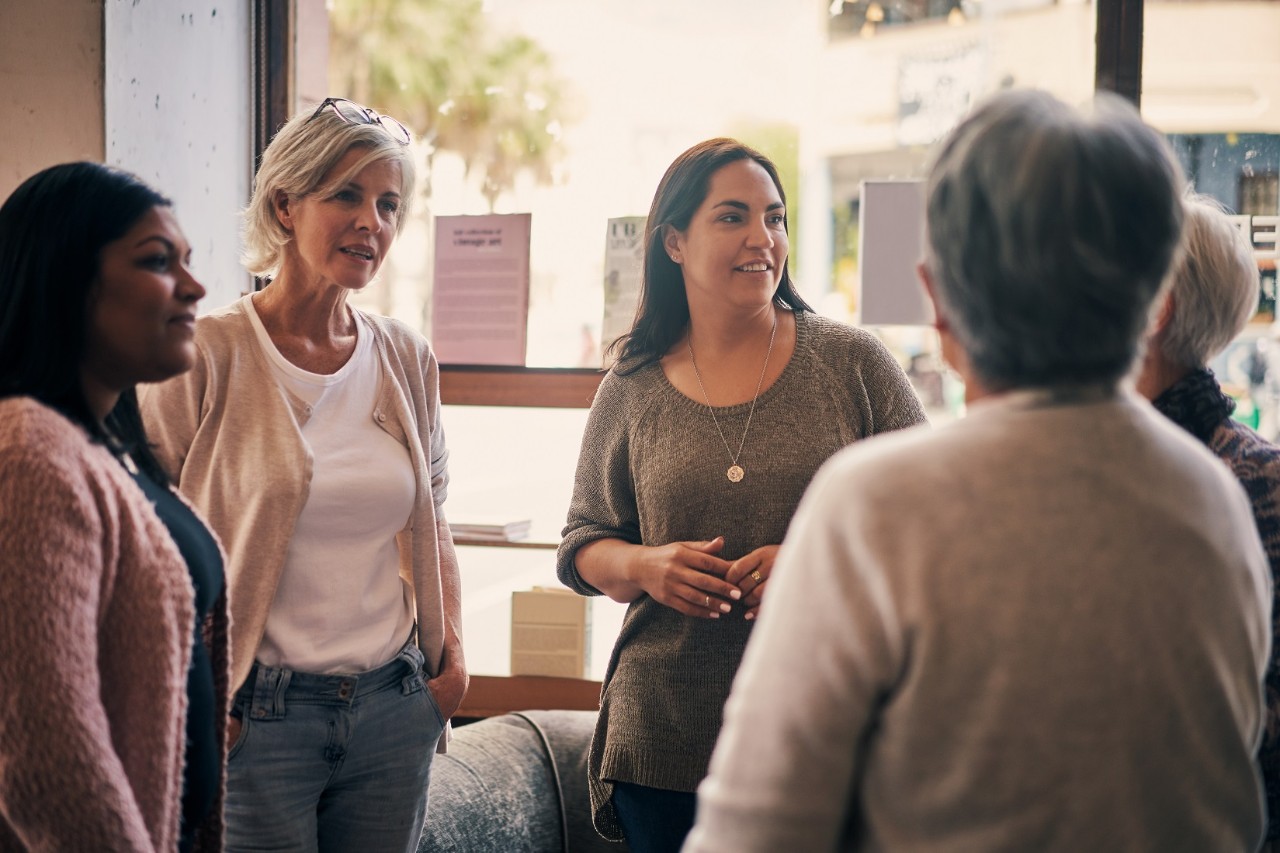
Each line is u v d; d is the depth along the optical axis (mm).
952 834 796
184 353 1198
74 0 2533
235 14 2873
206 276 2826
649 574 1738
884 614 785
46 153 2566
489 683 2857
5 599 979
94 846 977
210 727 1248
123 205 1147
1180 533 813
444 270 2902
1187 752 805
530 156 2979
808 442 1768
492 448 2975
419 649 1886
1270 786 1297
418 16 3027
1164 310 1427
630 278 2721
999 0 2711
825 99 2891
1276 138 2559
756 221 1801
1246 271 1435
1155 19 2562
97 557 1041
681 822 1753
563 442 2932
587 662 2855
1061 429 817
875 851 829
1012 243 807
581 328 2908
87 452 1074
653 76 2936
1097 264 796
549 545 2725
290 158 1729
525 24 2980
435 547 1867
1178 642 796
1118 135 819
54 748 968
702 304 1859
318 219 1728
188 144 2760
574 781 2613
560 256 2939
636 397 1919
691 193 1822
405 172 1825
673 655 1771
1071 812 772
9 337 1117
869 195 2520
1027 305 812
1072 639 771
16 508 998
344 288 1800
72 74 2547
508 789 2500
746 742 827
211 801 1264
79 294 1124
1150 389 1481
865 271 2525
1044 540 783
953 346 906
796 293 1943
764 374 1833
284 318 1796
